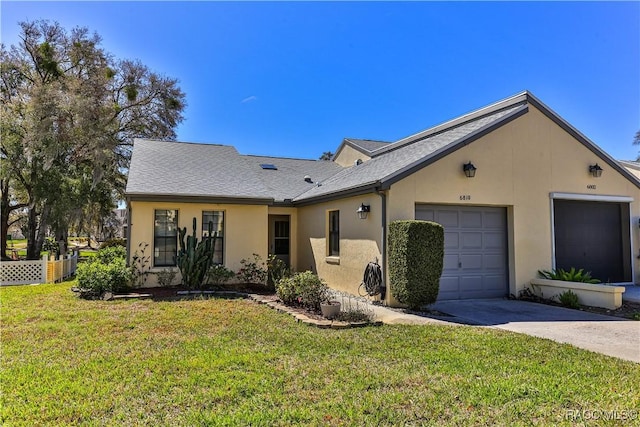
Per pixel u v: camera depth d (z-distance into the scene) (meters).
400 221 8.74
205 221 12.02
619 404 3.88
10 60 20.52
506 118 10.51
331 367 4.90
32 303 9.19
